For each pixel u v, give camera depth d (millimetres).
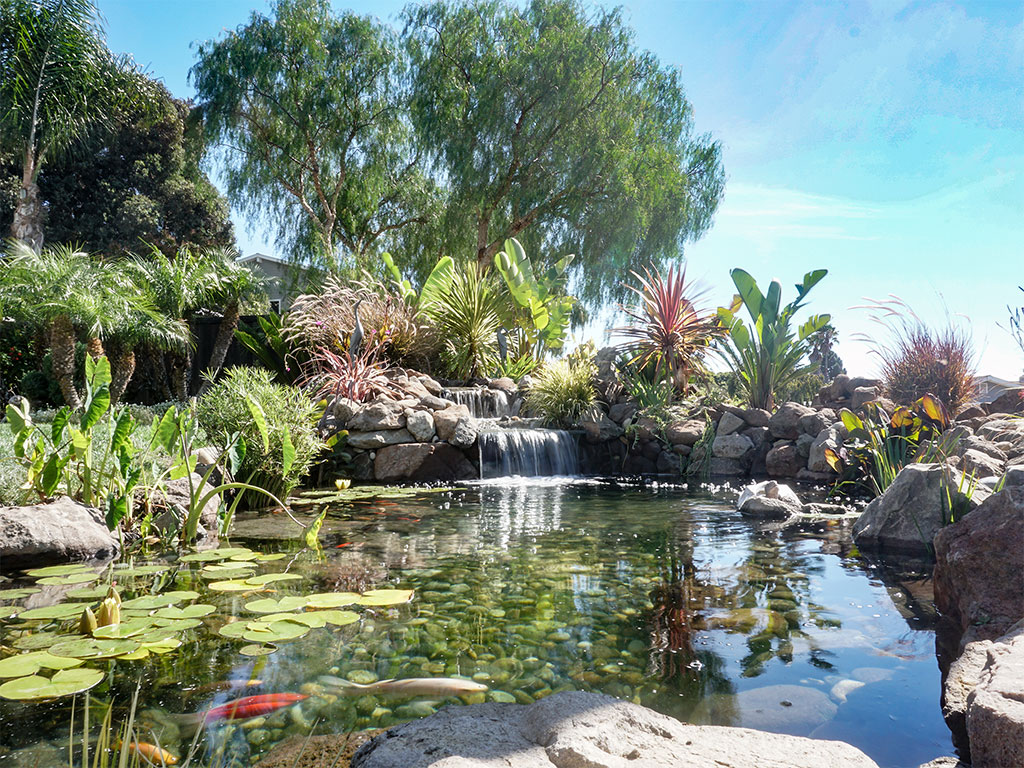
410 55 17328
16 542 3346
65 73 13234
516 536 4168
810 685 1900
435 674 1974
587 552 3691
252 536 4148
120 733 1596
